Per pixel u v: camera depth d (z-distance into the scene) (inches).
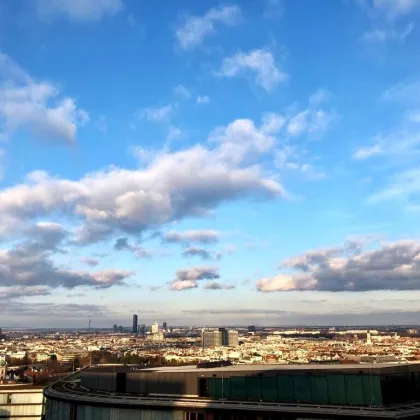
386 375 2682.1
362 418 2507.4
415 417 2512.3
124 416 3166.8
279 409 2701.8
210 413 2888.8
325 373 2785.4
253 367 3673.7
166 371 3476.9
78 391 3752.5
